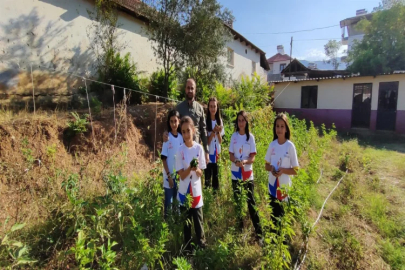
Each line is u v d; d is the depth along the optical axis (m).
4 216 3.18
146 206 3.15
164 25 7.61
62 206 3.19
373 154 8.64
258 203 4.03
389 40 18.56
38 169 3.98
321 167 6.88
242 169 3.71
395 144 10.70
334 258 3.34
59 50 7.64
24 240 2.92
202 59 8.22
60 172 3.78
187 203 2.94
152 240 3.00
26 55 6.95
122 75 8.11
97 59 8.45
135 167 5.22
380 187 5.84
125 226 3.16
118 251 2.97
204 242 3.05
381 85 12.65
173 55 8.15
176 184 3.50
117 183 3.08
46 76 7.35
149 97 8.77
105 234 2.74
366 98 13.21
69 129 4.94
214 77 9.49
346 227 4.08
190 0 7.51
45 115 5.18
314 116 14.66
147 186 3.61
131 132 5.87
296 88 15.24
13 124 4.36
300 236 3.66
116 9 8.68
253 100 11.38
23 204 3.40
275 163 3.42
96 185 3.89
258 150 5.03
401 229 4.16
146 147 6.03
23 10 6.84
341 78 13.48
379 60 17.95
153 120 6.61
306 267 3.15
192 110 4.06
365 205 4.88
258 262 3.08
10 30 6.63
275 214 3.37
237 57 17.81
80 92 7.77
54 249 2.84
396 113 12.29
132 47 9.91
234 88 11.95
